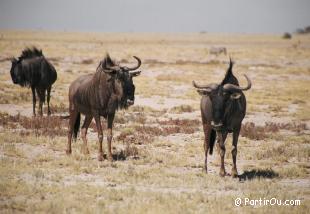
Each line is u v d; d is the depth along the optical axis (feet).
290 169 183.83
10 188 144.97
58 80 490.49
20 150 199.72
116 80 183.73
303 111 357.00
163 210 130.52
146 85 485.97
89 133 250.16
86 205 132.87
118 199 141.38
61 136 235.20
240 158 207.41
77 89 198.49
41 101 291.17
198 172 178.50
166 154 206.39
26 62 287.07
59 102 363.76
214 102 159.63
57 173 168.45
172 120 292.40
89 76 201.57
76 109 201.46
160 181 162.50
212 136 179.01
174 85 499.51
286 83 558.97
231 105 162.71
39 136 230.07
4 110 315.99
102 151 192.13
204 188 158.30
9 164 176.24
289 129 284.41
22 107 331.57
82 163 183.93
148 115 321.52
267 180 171.12
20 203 132.26
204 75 605.31
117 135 247.50
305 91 483.92
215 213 130.11
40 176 163.02
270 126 281.95
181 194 147.23
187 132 258.98
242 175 176.86
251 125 285.84
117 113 317.22
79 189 147.95
